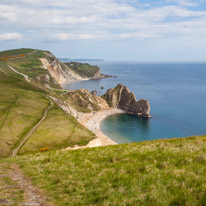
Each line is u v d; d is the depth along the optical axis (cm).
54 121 11131
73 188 1144
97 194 991
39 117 11369
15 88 16225
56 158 2105
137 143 2473
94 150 2236
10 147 7338
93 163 1641
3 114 10400
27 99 13988
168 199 788
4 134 8175
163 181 973
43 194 1138
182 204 749
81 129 10744
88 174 1366
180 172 1052
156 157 1484
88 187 1114
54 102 15262
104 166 1500
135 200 827
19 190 1237
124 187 977
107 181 1124
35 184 1350
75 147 8056
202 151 1504
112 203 830
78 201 958
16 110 11438
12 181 1471
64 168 1639
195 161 1258
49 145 8056
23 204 990
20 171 1827
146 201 809
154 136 12606
